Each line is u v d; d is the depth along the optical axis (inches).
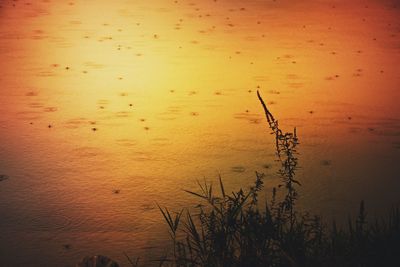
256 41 384.5
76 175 199.3
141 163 209.5
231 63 335.6
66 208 178.4
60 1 486.0
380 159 216.1
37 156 213.2
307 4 502.9
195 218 172.2
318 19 451.2
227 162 211.0
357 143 230.1
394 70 328.5
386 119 256.2
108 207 179.2
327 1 516.1
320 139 233.0
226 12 466.3
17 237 163.0
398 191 192.4
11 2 477.4
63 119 249.4
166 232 165.6
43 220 171.6
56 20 425.7
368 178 200.8
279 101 276.4
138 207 179.2
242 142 228.8
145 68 322.3
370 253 126.2
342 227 168.9
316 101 277.3
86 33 392.8
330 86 299.6
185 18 442.6
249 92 288.7
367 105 272.8
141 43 372.5
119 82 299.0
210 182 195.3
